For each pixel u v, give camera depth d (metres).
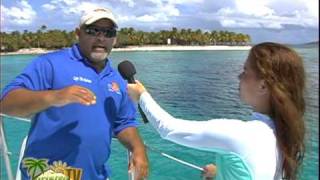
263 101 1.96
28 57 86.12
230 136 1.91
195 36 131.62
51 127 2.66
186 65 49.97
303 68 1.96
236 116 16.28
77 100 2.23
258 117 2.00
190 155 8.70
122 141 3.01
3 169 6.32
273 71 1.90
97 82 2.74
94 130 2.71
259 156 1.87
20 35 120.06
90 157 2.72
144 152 3.01
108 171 3.04
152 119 2.28
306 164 8.73
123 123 2.96
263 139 1.89
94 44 2.70
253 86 1.97
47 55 2.74
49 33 121.75
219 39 136.88
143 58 67.62
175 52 99.50
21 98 2.36
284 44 2.01
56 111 2.65
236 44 140.00
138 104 2.48
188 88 25.98
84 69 2.72
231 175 1.94
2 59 79.38
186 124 2.10
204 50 114.81
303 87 1.96
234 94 22.27
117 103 2.84
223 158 1.99
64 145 2.67
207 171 2.62
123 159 7.66
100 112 2.73
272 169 1.88
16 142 8.93
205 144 2.00
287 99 1.89
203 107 18.25
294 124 1.91
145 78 32.91
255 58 1.96
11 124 10.34
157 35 126.25
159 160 8.30
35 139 2.71
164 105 18.80
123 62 2.94
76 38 2.81
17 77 2.64
